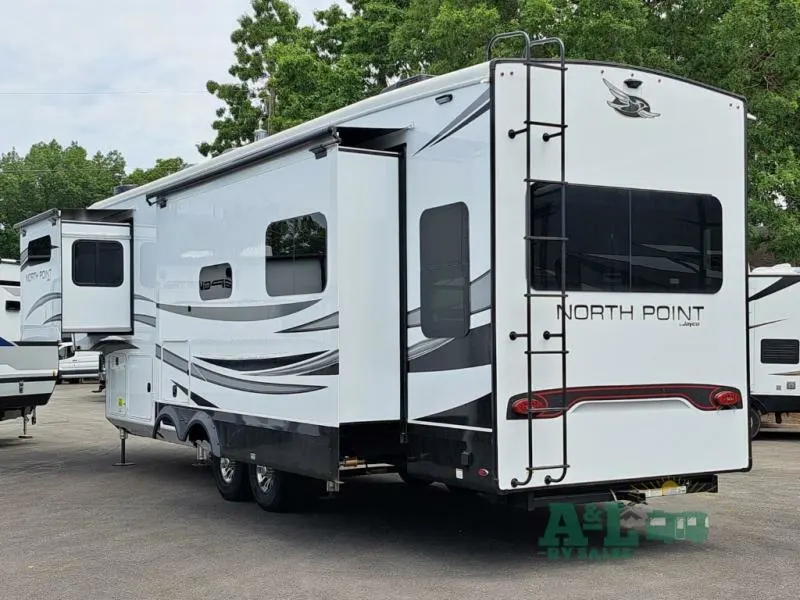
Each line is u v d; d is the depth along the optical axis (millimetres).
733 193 6727
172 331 9172
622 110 6215
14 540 7227
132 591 5723
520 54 14422
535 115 5867
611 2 13922
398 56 17766
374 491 9016
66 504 8711
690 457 6391
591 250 6031
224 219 8125
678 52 15070
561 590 5500
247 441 7699
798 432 14953
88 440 13930
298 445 6914
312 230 6738
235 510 8258
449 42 15148
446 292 6098
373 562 6273
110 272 10180
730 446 6590
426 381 6293
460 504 8336
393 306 6594
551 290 5863
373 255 6527
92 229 10070
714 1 14570
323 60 24609
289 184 7082
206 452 8992
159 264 9492
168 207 9281
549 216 5875
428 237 6289
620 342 6109
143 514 8156
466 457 5867
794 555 6371
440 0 16859
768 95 14516
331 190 6465
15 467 11156
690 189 6512
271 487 7961
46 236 10203
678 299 6379
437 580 5773
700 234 6535
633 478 6125
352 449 6742
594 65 6109
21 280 11039
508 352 5691
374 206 6539
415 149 6426
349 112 7012
